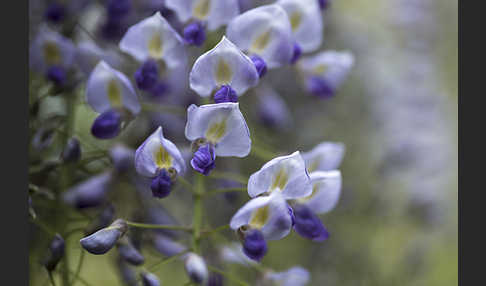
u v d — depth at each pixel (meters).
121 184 0.52
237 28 0.46
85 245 0.45
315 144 0.67
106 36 0.54
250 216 0.44
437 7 0.78
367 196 0.69
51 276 0.48
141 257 0.47
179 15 0.47
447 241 0.71
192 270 0.46
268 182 0.44
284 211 0.44
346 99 0.71
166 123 0.53
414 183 0.71
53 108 0.53
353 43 0.73
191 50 0.54
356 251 0.66
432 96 0.75
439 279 0.69
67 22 0.54
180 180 0.47
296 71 0.55
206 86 0.45
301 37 0.49
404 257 0.68
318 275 0.64
